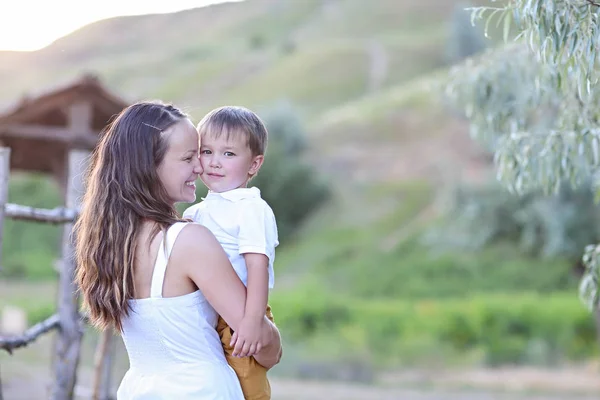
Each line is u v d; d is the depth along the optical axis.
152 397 2.37
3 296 23.52
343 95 49.59
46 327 4.91
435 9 67.69
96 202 2.44
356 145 36.28
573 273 23.05
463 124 34.41
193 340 2.38
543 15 3.00
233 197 2.53
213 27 82.69
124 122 2.46
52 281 28.19
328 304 19.58
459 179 25.08
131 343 2.45
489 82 4.84
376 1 71.75
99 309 2.44
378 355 17.14
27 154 10.55
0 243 4.27
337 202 32.56
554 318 18.31
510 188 4.43
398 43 56.38
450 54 42.22
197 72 62.41
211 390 2.36
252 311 2.34
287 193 32.03
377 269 26.34
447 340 18.22
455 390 14.37
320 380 15.30
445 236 26.31
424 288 24.36
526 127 5.00
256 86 54.28
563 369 16.62
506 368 16.72
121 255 2.38
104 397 5.94
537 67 4.60
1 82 70.44
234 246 2.47
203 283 2.34
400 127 36.47
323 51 56.31
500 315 18.44
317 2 80.69
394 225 29.48
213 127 2.59
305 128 38.53
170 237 2.36
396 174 33.12
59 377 5.11
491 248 25.00
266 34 77.25
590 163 4.29
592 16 2.99
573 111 4.15
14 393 11.05
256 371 2.48
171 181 2.45
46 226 33.47
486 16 3.69
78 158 5.21
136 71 69.94
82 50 77.56
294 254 29.83
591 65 2.99
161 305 2.35
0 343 4.30
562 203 17.97
